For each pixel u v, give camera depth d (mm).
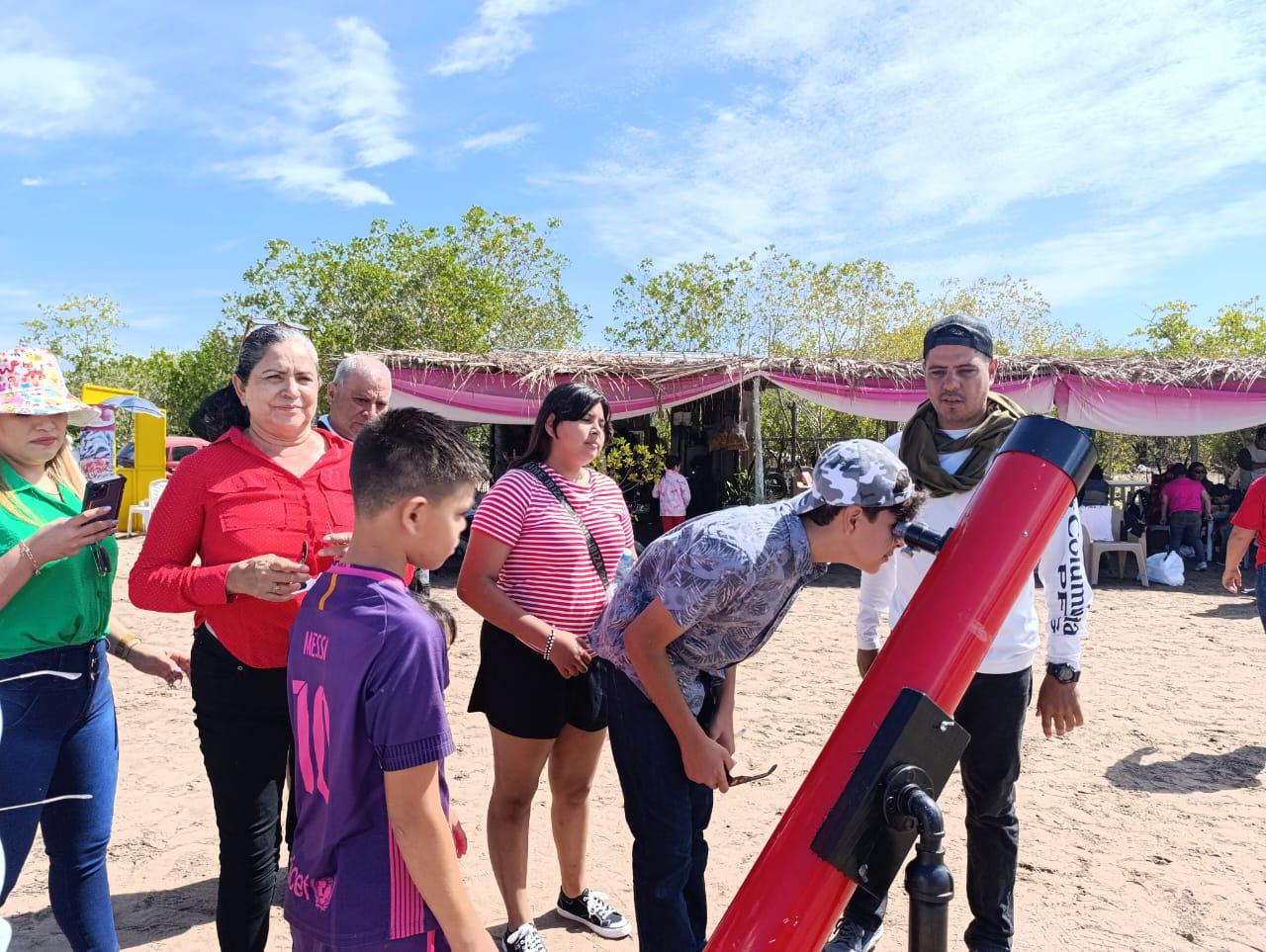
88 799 2648
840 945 1879
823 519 2221
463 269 24672
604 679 2578
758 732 5676
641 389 12633
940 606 1424
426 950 1744
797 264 28953
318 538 2650
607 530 3166
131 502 16328
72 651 2582
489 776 4895
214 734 2572
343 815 1713
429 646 1688
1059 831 4258
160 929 3342
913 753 1344
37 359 2578
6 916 3438
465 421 12234
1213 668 7395
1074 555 2834
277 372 2617
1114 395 12461
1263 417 12148
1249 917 3469
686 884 2594
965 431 3051
